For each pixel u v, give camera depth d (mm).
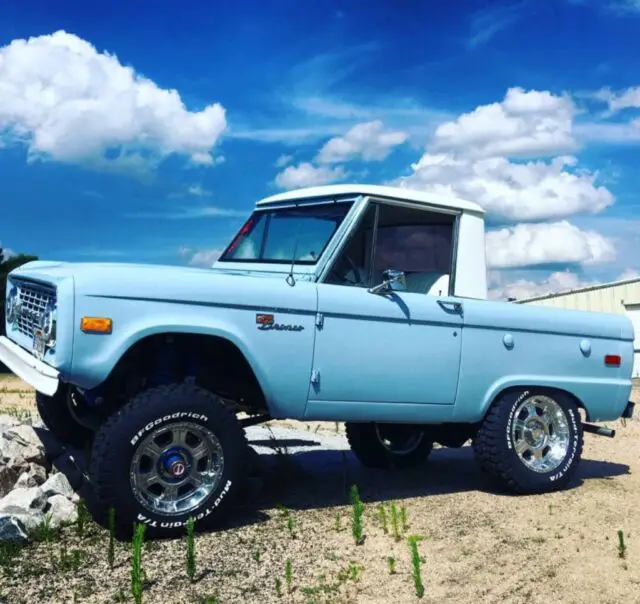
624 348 6566
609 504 5707
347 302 5203
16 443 5801
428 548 4621
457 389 5695
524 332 6012
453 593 3943
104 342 4410
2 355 5434
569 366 6223
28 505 4883
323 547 4605
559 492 6059
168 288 4598
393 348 5383
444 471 6922
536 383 6012
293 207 5879
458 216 5934
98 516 4781
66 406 6176
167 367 5090
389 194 5539
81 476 5590
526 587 4035
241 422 5645
